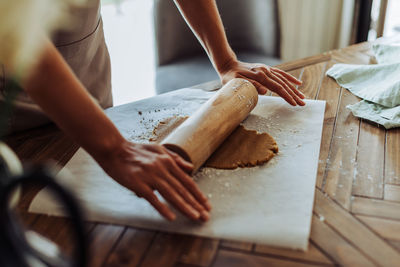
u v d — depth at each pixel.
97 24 0.98
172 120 0.81
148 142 0.75
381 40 1.22
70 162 0.72
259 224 0.54
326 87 0.96
